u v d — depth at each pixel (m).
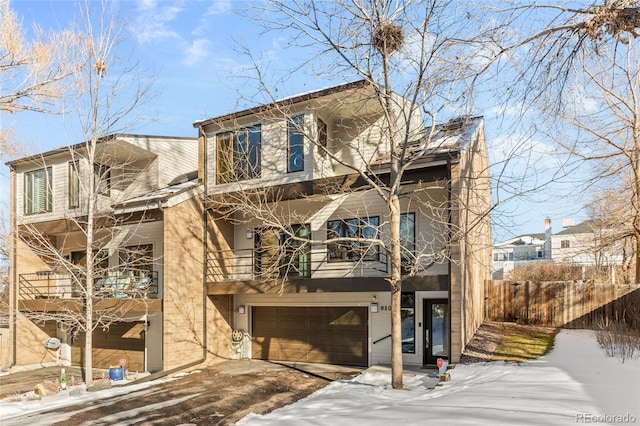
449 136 11.57
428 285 11.66
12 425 8.90
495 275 42.75
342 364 14.23
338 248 14.29
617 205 16.95
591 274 27.78
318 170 13.73
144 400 10.50
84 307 14.95
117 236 17.14
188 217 14.45
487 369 9.66
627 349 9.96
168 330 13.34
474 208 14.13
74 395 11.52
